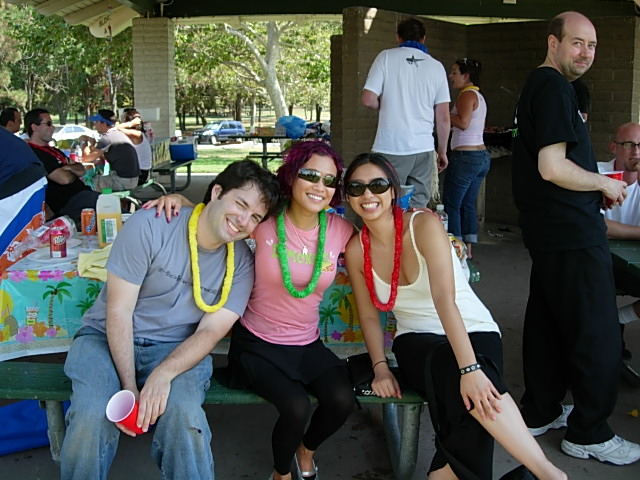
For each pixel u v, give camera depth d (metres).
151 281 2.43
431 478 2.39
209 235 2.38
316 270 2.48
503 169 8.04
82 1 10.84
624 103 7.04
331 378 2.46
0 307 2.83
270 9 11.14
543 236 2.81
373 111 6.96
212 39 22.31
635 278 3.50
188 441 2.23
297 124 12.79
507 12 10.51
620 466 2.87
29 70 38.50
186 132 30.48
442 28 7.58
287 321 2.54
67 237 3.22
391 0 10.48
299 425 2.39
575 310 2.79
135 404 2.17
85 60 19.64
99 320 2.49
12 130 6.30
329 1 10.94
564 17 2.73
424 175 5.15
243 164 2.37
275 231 2.48
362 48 6.73
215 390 2.53
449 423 2.29
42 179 3.70
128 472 2.82
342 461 2.92
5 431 2.95
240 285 2.49
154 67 11.39
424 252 2.46
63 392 2.46
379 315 2.73
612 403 2.86
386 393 2.49
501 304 5.04
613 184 2.72
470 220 6.18
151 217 2.41
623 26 6.92
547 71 2.74
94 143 9.60
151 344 2.49
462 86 5.83
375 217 2.46
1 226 3.44
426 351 2.45
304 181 2.38
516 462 2.93
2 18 30.11
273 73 22.53
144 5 10.94
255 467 2.87
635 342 4.29
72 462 2.21
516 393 3.57
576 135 2.73
